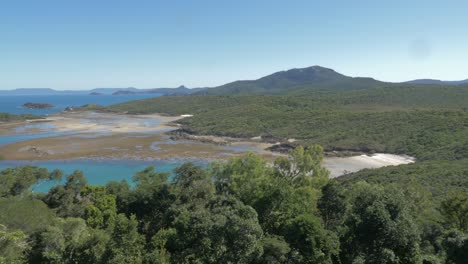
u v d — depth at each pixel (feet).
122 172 266.16
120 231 79.97
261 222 98.12
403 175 205.36
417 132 364.17
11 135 423.64
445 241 86.07
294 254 77.46
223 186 125.49
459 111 414.62
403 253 82.38
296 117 503.20
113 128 504.43
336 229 93.40
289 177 121.29
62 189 142.82
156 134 452.76
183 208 104.63
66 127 506.07
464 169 201.26
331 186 109.40
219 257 77.51
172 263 80.89
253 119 510.17
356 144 359.87
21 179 152.46
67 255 80.69
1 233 86.33
